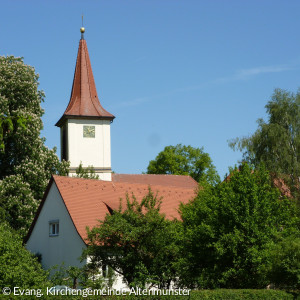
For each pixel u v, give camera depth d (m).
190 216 25.61
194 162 74.94
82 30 66.88
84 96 64.81
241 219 22.42
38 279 16.88
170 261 23.19
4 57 49.66
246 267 22.14
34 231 38.59
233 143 46.56
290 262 20.84
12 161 45.53
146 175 64.62
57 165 47.59
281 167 43.66
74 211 32.69
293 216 25.28
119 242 22.50
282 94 46.69
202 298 18.86
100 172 62.72
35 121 44.50
